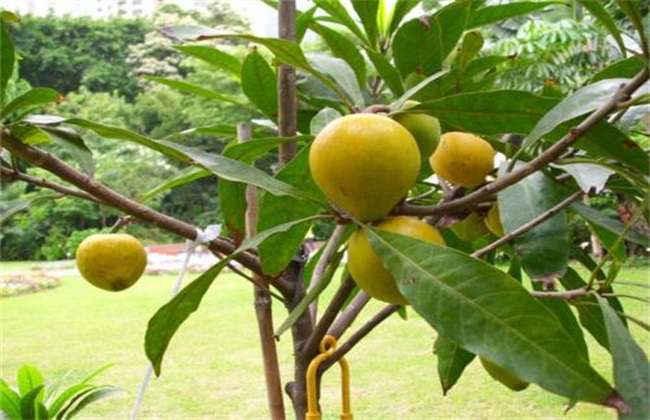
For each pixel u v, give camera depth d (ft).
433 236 1.47
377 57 2.19
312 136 1.90
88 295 19.84
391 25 2.83
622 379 1.18
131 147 31.83
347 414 2.10
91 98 35.58
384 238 1.37
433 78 1.69
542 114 1.59
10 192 24.59
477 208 2.18
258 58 2.42
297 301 2.19
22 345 13.03
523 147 1.50
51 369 11.09
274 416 2.30
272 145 1.99
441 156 1.98
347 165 1.39
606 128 1.51
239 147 1.98
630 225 1.47
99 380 10.24
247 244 1.59
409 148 1.42
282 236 1.94
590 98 1.46
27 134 1.86
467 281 1.24
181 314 1.69
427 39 2.13
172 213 32.30
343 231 1.77
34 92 1.79
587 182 1.74
